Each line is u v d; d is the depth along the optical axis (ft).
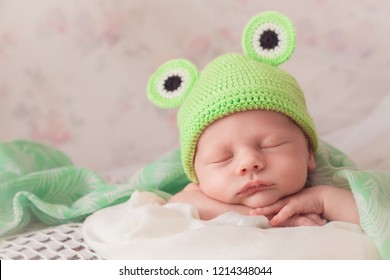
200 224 3.59
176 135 7.07
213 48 7.11
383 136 5.81
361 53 6.77
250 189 3.82
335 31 6.82
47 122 6.99
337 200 3.84
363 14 6.72
